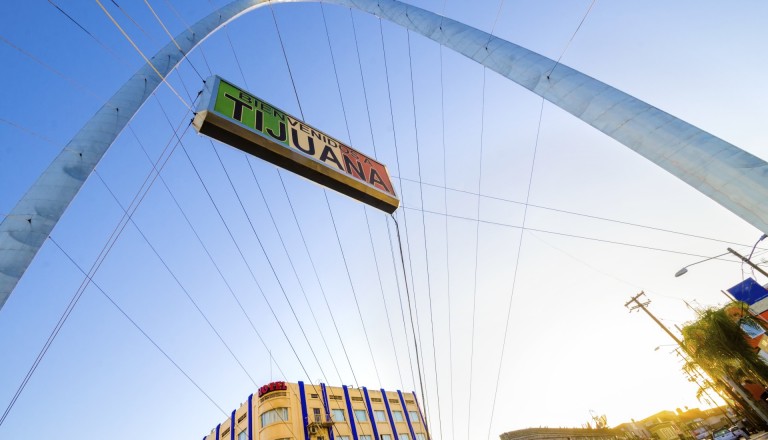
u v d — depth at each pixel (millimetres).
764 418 19375
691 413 70625
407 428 32281
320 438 25094
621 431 63781
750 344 19828
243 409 26719
